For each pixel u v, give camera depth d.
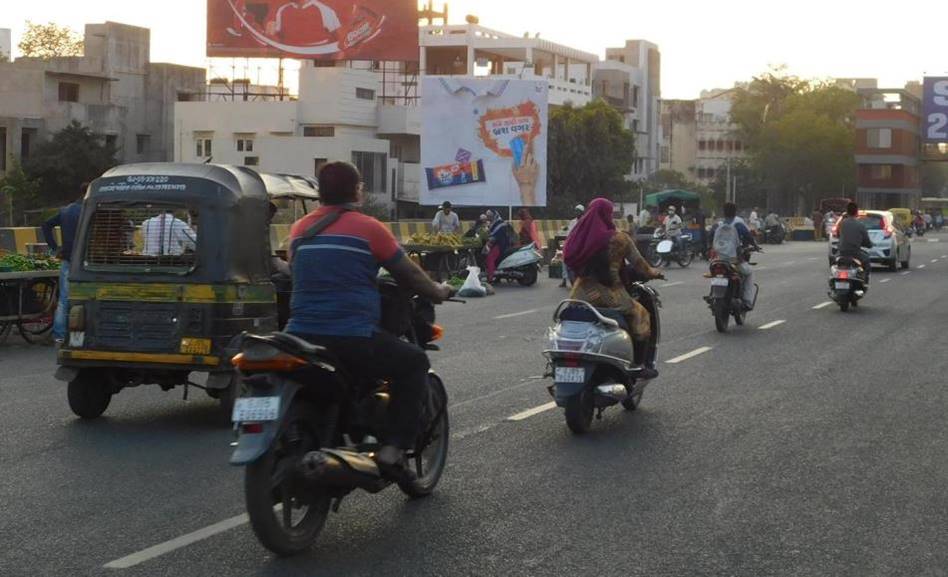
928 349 15.73
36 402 11.38
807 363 14.25
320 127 63.34
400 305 7.12
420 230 35.97
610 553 6.34
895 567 6.11
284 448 6.28
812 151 111.62
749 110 123.88
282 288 11.05
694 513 7.18
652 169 110.81
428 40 78.75
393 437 6.73
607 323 9.68
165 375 10.40
